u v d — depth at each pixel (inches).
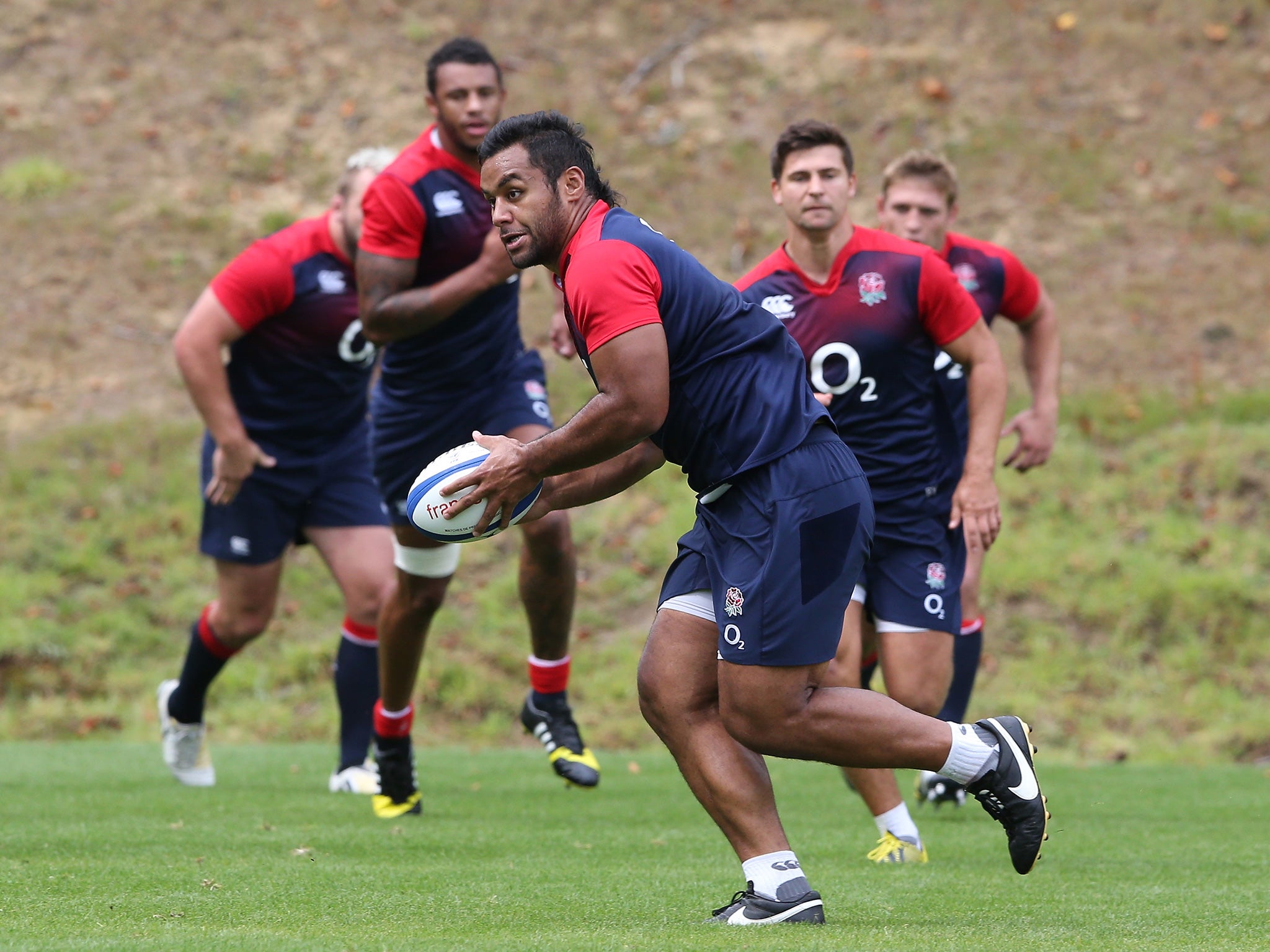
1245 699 1273.4
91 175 2044.8
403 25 2250.2
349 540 864.9
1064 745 1228.5
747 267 1845.5
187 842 622.2
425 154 720.3
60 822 695.7
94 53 2229.3
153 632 1413.6
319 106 2132.1
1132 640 1342.3
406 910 440.1
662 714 434.0
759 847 421.1
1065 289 1813.5
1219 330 1734.7
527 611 800.3
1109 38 2134.6
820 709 412.8
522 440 759.1
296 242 829.8
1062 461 1547.7
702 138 2038.6
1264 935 402.6
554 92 2116.1
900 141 2007.9
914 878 539.8
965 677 826.8
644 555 1491.1
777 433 408.2
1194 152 1980.8
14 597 1417.3
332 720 1306.6
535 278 1862.7
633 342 393.1
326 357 838.5
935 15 2194.9
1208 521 1457.9
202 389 816.3
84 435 1662.2
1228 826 742.5
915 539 650.2
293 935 382.6
